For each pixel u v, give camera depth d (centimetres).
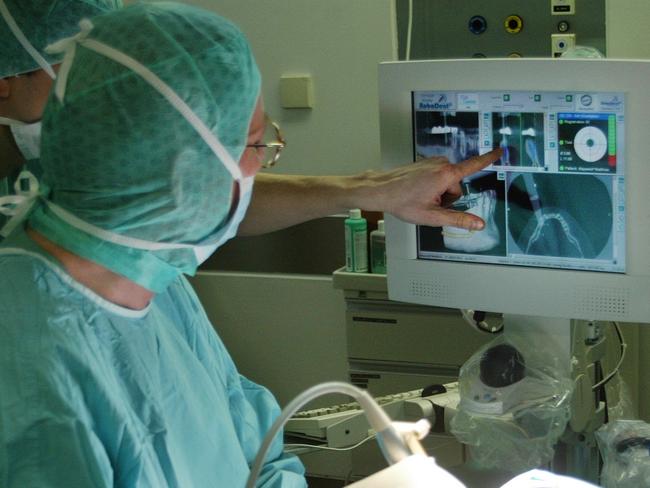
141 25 120
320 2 291
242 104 121
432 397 173
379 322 271
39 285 120
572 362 167
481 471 161
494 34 272
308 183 171
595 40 263
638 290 157
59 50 127
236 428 151
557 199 158
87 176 118
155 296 145
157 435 123
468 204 165
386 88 165
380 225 267
